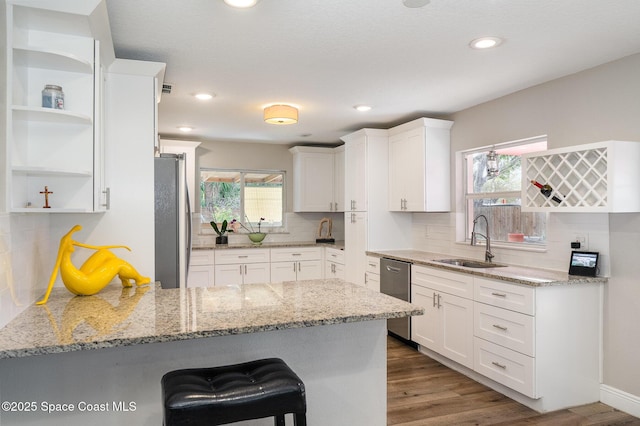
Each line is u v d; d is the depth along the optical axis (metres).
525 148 3.80
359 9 2.21
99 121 2.19
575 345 2.96
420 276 4.04
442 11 2.23
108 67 2.63
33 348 1.46
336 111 4.35
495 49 2.74
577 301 2.97
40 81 2.08
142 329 1.66
